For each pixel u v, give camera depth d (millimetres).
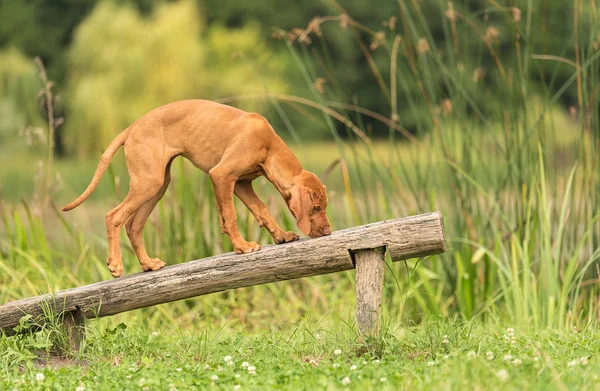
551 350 8211
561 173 12289
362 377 7195
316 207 8227
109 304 8586
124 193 14445
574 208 11469
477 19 45656
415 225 7996
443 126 12250
